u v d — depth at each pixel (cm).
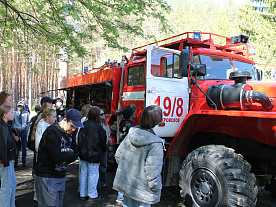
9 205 360
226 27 1672
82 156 429
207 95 371
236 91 335
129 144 266
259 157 395
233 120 342
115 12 584
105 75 665
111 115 614
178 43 538
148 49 433
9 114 361
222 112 329
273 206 419
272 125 301
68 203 429
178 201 438
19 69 2817
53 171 303
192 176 360
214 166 328
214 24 1767
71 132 322
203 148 361
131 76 563
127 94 563
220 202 316
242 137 363
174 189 504
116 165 606
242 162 325
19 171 632
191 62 385
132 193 248
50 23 650
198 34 511
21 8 702
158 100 439
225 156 330
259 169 413
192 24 2072
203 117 373
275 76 603
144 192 244
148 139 247
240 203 299
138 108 523
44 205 303
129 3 566
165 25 621
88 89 789
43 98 480
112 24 593
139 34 607
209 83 464
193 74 379
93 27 599
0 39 726
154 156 242
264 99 323
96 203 431
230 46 579
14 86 2652
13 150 360
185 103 475
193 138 448
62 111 635
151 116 258
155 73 445
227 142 407
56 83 3188
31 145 424
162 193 480
